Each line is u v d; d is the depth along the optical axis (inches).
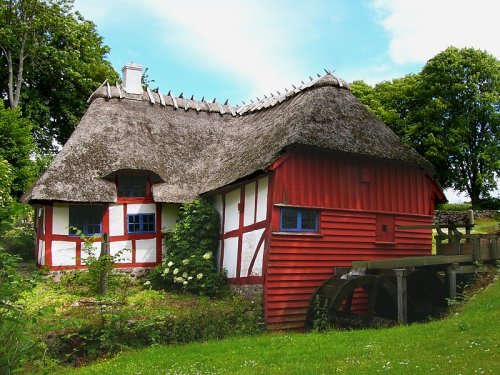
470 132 1401.3
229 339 466.0
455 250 558.6
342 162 614.5
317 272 578.6
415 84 1467.8
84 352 449.1
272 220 556.4
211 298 625.0
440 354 305.7
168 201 692.7
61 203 671.1
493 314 392.2
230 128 874.1
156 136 786.2
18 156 895.7
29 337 223.5
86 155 697.6
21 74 1056.2
